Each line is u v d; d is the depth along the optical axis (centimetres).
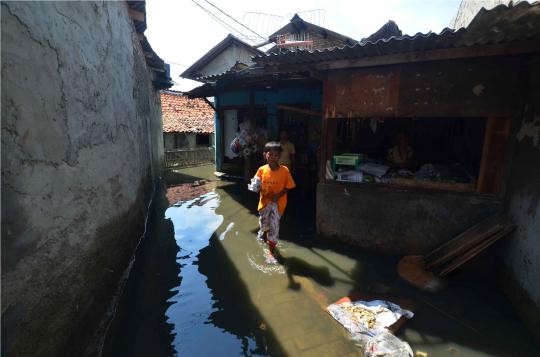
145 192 774
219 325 351
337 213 560
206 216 738
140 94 803
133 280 448
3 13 201
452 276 439
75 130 311
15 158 208
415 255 488
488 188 449
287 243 567
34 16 240
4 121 198
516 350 306
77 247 299
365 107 502
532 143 366
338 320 350
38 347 226
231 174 1216
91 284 327
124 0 615
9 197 200
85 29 360
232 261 504
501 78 415
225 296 407
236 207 805
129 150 581
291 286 427
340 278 444
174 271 474
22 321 209
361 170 568
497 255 432
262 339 328
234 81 780
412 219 496
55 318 251
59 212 266
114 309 376
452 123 756
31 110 229
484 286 416
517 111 410
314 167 959
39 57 245
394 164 644
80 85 332
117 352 308
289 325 348
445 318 353
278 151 497
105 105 429
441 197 472
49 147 254
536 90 369
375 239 530
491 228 411
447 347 310
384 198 514
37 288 229
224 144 1236
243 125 1003
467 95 436
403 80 469
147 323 354
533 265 332
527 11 278
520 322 344
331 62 490
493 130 434
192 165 1650
